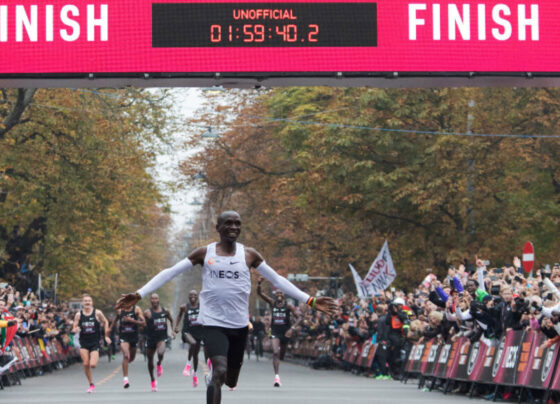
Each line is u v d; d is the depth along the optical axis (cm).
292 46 1563
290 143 3978
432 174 3062
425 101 3122
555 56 1588
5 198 3641
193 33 1563
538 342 1510
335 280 4481
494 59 1582
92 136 3491
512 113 3189
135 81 1600
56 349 3575
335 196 3278
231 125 4781
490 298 1730
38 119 3319
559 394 1481
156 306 2091
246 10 1563
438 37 1580
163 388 2106
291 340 4394
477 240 3105
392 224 3281
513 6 1588
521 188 3166
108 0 1573
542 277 1836
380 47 1573
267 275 866
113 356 4994
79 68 1570
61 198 3625
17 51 1573
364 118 3156
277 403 1537
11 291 2619
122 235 4956
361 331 2853
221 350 834
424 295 2414
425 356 2044
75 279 4747
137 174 4206
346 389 2000
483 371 1683
